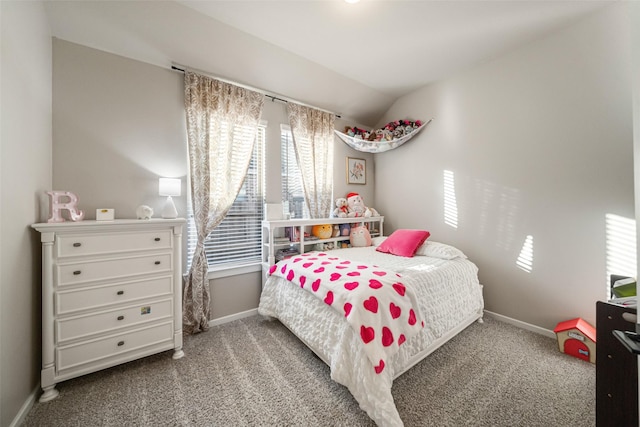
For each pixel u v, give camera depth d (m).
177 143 2.31
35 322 1.53
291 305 2.07
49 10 1.70
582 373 1.73
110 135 2.01
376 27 2.15
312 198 3.14
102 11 1.79
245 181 2.73
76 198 1.73
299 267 2.11
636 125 0.68
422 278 1.96
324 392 1.57
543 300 2.29
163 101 2.24
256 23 2.09
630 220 1.88
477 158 2.71
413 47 2.41
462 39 2.31
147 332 1.79
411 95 3.33
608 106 1.95
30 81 1.50
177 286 1.92
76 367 1.56
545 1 1.88
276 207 2.75
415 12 1.98
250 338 2.21
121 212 2.06
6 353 1.25
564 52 2.15
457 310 2.13
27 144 1.46
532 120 2.33
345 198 3.56
